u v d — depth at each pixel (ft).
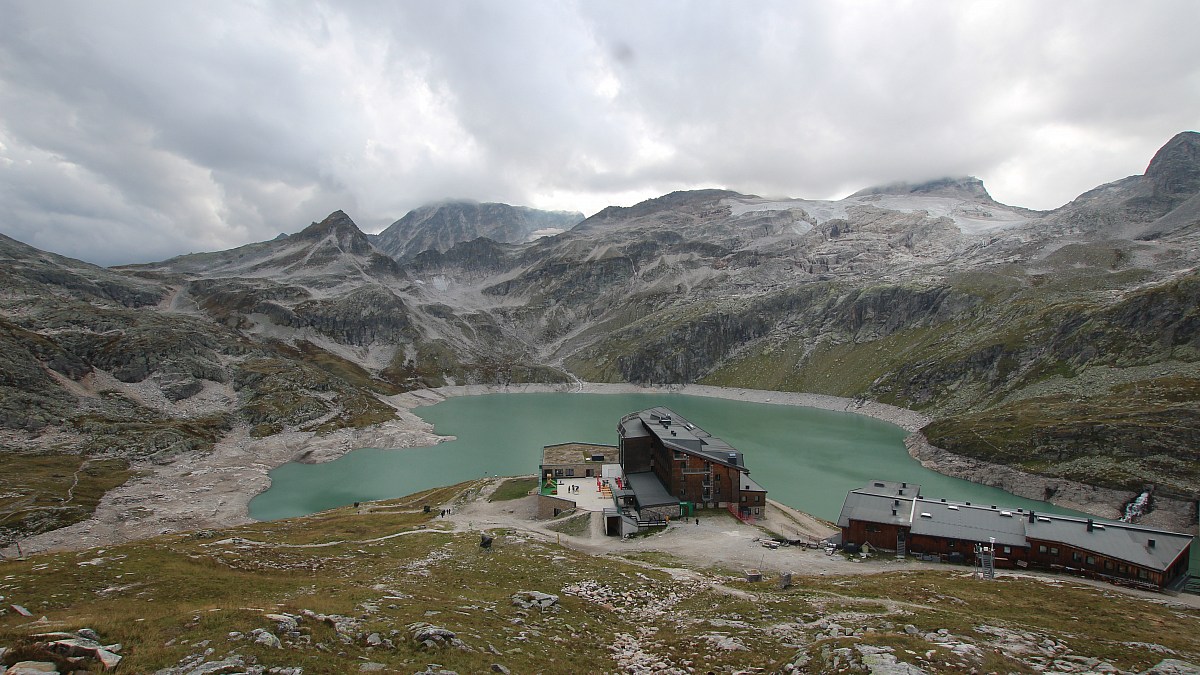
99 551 171.83
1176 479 380.78
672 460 312.50
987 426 542.16
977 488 458.50
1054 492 421.18
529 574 173.37
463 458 590.96
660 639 115.65
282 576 173.68
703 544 246.06
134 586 138.92
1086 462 428.97
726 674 95.04
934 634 104.32
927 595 155.33
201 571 161.17
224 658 73.51
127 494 421.59
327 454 591.78
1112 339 647.97
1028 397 639.76
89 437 513.45
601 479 357.41
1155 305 635.66
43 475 425.69
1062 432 466.70
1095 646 103.24
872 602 136.46
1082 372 636.07
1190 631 127.13
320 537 256.32
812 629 114.21
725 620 125.59
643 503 297.12
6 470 424.05
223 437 606.96
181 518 386.93
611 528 281.13
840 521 245.04
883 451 588.91
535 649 100.68
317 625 90.94
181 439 547.49
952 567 212.43
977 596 155.43
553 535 270.05
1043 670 89.92
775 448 598.75
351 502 442.50
